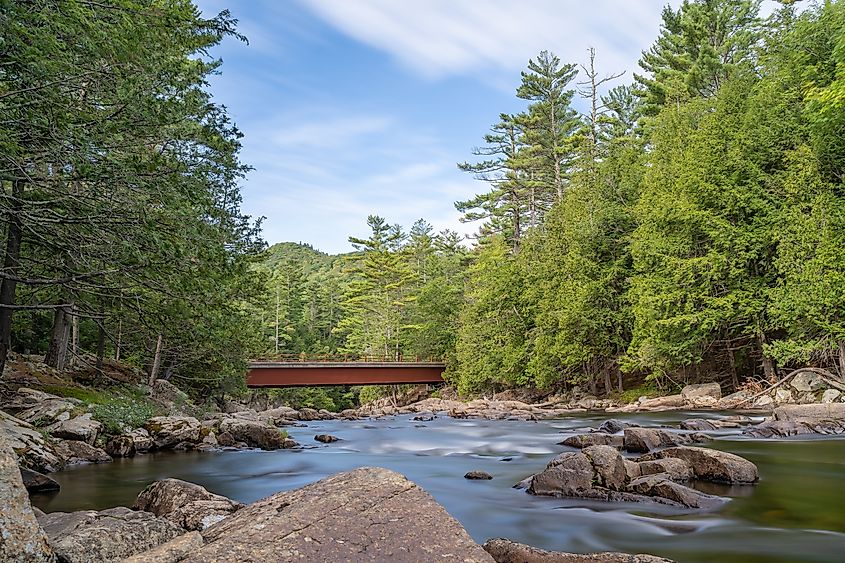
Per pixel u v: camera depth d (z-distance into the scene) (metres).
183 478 13.06
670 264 30.84
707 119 33.62
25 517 4.20
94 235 12.59
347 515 3.97
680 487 9.28
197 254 13.11
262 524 3.88
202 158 15.42
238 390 37.31
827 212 25.02
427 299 64.69
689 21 46.06
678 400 29.81
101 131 11.42
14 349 30.84
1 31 9.68
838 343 25.09
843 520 8.27
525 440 19.30
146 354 32.56
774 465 12.20
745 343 32.81
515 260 51.47
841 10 28.45
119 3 11.35
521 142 64.75
